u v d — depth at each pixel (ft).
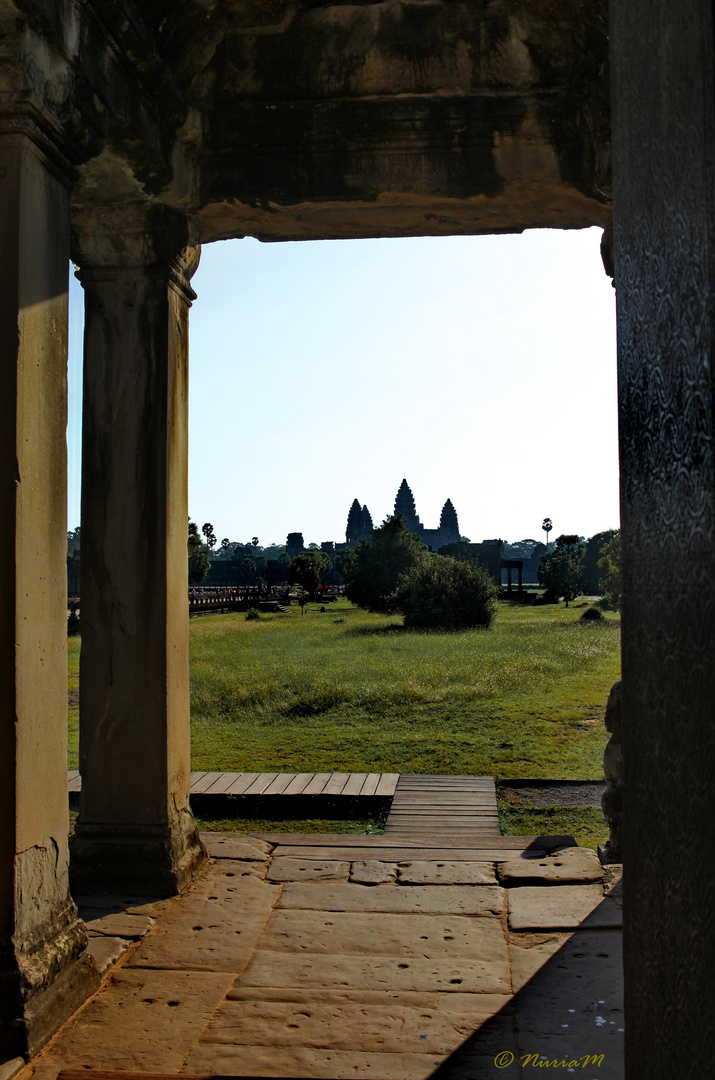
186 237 14.38
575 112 13.76
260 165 14.14
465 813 19.84
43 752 9.13
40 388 9.22
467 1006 9.47
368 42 13.92
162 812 13.24
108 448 13.74
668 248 3.88
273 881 13.57
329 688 40.11
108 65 10.81
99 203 13.70
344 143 14.01
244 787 22.21
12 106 8.83
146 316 13.79
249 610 130.82
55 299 9.65
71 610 86.84
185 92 13.99
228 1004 9.55
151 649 13.42
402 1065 8.28
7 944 8.55
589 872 13.69
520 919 11.91
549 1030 8.94
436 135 13.92
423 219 15.05
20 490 8.76
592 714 34.76
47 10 8.95
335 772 25.23
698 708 3.46
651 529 4.20
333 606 165.99
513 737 30.66
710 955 3.31
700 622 3.44
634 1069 4.55
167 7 12.53
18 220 8.81
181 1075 8.13
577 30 13.26
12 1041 8.37
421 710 36.35
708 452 3.32
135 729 13.37
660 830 4.03
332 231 15.61
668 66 3.89
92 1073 8.14
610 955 10.78
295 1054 8.49
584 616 100.83
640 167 4.42
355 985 9.99
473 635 78.79
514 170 13.83
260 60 14.03
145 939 11.34
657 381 4.08
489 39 13.74
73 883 13.05
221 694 41.16
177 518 14.07
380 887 13.28
